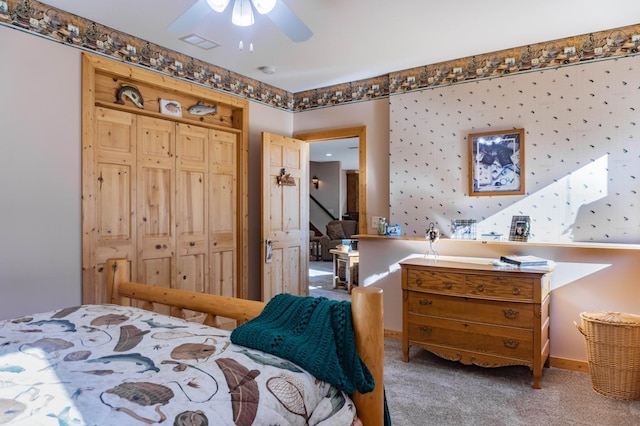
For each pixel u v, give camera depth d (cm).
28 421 94
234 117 448
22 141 273
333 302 156
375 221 445
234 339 151
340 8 283
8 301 266
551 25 313
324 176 1177
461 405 257
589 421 236
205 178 410
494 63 368
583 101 331
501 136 364
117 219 334
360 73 431
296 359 135
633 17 300
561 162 340
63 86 294
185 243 388
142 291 228
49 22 286
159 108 372
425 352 356
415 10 287
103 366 127
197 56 384
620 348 261
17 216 271
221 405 105
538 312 279
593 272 306
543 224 346
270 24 312
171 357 135
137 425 93
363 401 143
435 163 397
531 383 289
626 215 317
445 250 366
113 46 325
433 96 399
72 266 298
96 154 320
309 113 497
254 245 466
